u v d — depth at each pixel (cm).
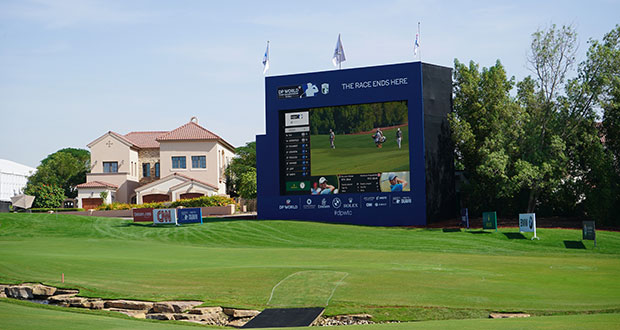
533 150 5334
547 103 5347
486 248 4125
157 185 8100
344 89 5388
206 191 7975
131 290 2592
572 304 2156
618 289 2470
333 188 5372
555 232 4584
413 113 5203
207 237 4900
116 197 8525
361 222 5272
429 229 4944
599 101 5188
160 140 8519
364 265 3192
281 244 4516
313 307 2253
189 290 2570
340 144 5372
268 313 2198
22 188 10169
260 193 5584
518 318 1881
